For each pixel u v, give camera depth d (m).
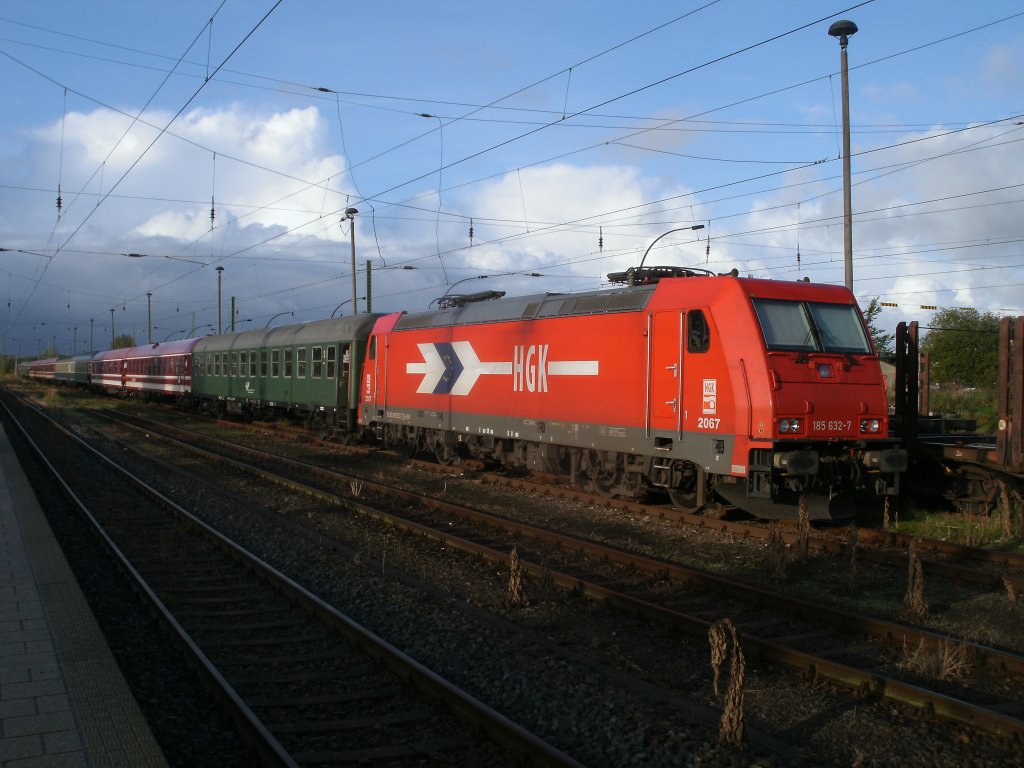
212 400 37.53
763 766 4.91
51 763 4.45
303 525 12.44
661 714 5.67
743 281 11.63
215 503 14.39
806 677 6.32
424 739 5.27
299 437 26.67
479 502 14.65
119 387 54.72
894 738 5.36
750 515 12.96
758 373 11.07
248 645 7.04
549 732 5.43
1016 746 5.18
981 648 6.59
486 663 6.59
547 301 15.45
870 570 9.66
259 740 5.03
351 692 6.03
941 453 12.62
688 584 8.96
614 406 13.45
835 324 11.97
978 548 10.10
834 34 16.97
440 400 18.58
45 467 18.78
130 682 6.16
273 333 30.02
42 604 7.41
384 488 15.12
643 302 12.93
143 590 8.37
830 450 11.62
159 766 4.44
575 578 8.66
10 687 5.51
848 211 16.75
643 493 14.17
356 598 8.51
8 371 137.12
